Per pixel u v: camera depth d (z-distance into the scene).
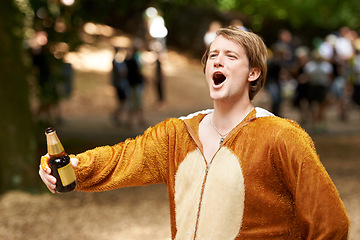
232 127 2.42
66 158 2.43
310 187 2.21
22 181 7.39
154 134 2.58
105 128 13.34
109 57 21.03
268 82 12.96
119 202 7.12
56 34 9.23
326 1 25.36
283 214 2.29
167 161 2.54
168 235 5.90
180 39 26.78
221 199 2.31
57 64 9.39
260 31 27.27
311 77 13.48
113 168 2.59
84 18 9.41
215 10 26.44
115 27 24.55
